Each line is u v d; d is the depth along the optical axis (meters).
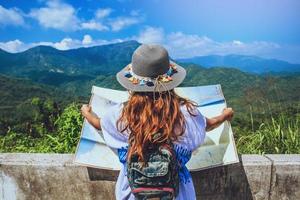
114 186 2.81
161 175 1.92
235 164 2.80
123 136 2.13
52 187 2.85
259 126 4.32
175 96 2.04
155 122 1.95
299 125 4.21
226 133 2.74
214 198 2.85
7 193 2.87
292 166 2.80
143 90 1.98
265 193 2.85
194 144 2.11
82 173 2.81
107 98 2.84
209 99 2.85
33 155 2.94
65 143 4.32
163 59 1.98
